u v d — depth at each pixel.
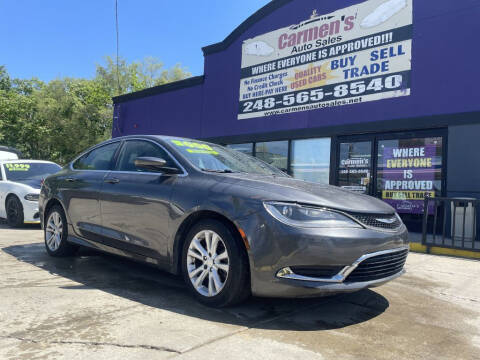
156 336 2.40
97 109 30.22
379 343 2.48
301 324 2.75
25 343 2.24
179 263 3.27
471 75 7.03
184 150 3.72
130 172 3.91
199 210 3.07
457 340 2.61
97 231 4.04
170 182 3.42
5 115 32.38
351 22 8.78
